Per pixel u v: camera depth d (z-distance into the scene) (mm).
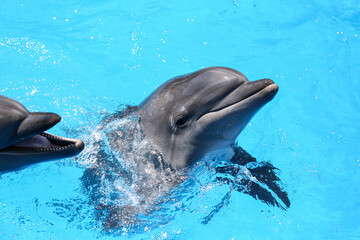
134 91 6711
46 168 5246
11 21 7750
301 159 5754
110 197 4793
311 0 8484
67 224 4895
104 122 5250
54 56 7133
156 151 4660
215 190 5160
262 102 4148
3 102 3742
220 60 7238
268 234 4887
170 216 4914
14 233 4797
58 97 6352
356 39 7613
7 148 3875
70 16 7957
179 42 7531
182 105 4473
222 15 8109
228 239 4844
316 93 6723
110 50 7359
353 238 4816
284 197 5191
